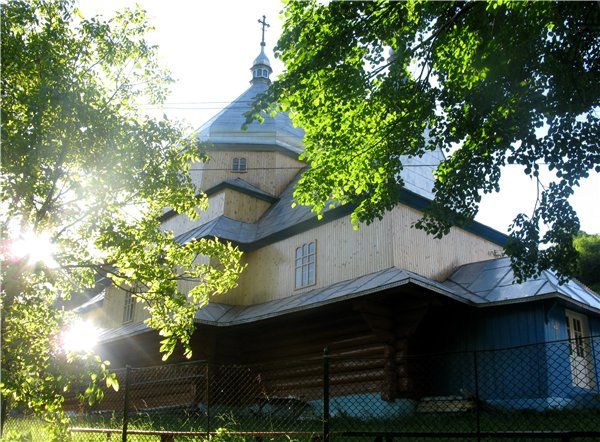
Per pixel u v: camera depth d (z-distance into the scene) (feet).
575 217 34.37
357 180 38.52
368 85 35.14
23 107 26.40
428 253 58.13
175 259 32.91
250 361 63.57
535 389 47.26
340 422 43.04
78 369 26.04
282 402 45.73
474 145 36.35
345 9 32.42
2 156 25.57
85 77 30.48
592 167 33.71
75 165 28.86
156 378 67.31
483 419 39.45
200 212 79.71
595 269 97.76
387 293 48.60
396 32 33.65
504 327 50.72
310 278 62.44
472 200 36.68
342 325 55.52
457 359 52.26
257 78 100.42
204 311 63.36
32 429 38.14
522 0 29.32
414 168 66.80
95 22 30.01
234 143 85.92
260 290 68.13
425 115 35.99
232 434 28.02
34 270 25.88
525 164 34.88
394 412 48.01
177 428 38.83
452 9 33.45
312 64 33.24
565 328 51.42
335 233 61.11
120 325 75.25
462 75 35.04
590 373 52.47
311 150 38.17
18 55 26.86
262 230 72.38
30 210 27.63
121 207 30.07
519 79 33.47
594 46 33.04
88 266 29.91
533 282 50.80
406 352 50.11
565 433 20.54
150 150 28.84
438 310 53.67
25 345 26.12
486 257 65.51
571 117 33.60
